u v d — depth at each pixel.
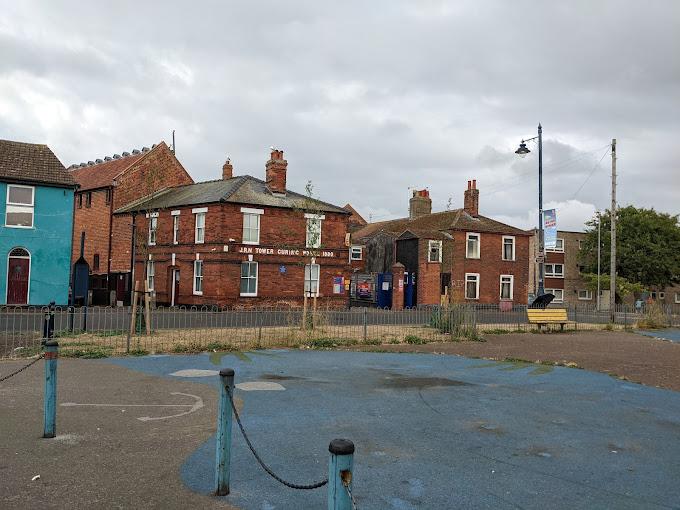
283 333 16.58
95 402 7.88
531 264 49.47
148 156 39.38
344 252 34.00
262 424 6.98
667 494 4.98
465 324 18.28
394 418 7.41
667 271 49.09
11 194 26.19
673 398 9.07
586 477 5.38
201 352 13.11
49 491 4.71
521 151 29.56
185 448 5.97
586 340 17.84
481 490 5.00
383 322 23.47
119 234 37.25
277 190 32.88
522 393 9.23
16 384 8.89
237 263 29.98
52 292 26.94
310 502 4.68
